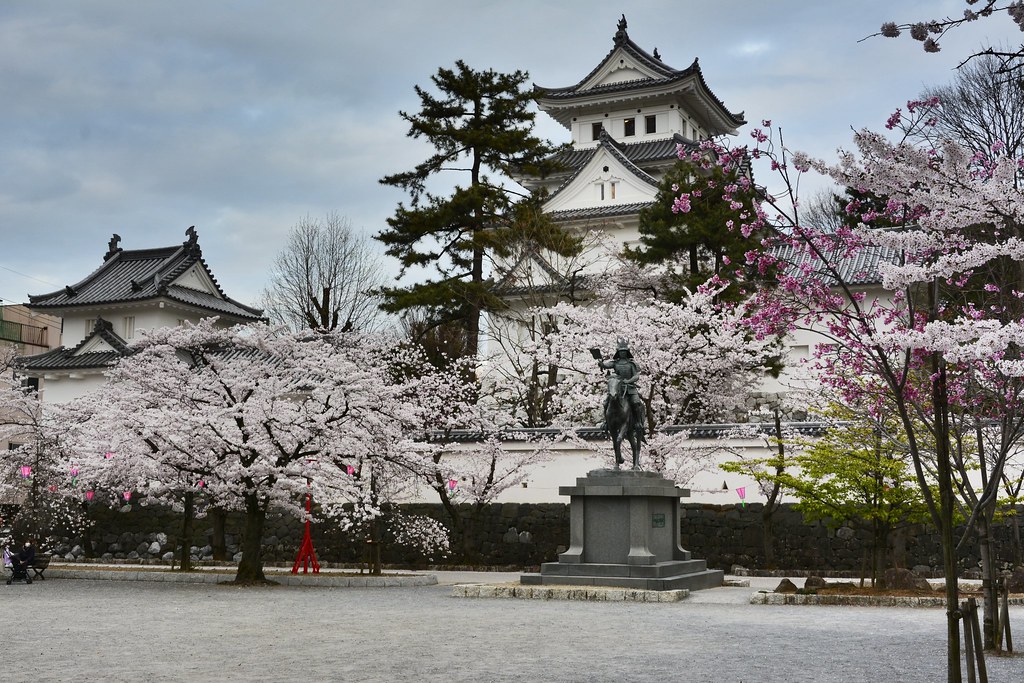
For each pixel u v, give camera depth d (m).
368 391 24.58
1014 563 24.52
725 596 20.98
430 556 32.25
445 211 39.59
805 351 39.59
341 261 45.91
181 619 16.44
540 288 42.59
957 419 16.00
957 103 29.19
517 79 42.38
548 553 31.06
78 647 12.83
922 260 11.92
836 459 20.88
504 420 34.72
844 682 10.15
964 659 11.81
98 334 46.47
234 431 24.39
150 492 25.81
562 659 11.67
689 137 61.53
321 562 33.16
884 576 21.05
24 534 33.28
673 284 37.91
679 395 31.66
